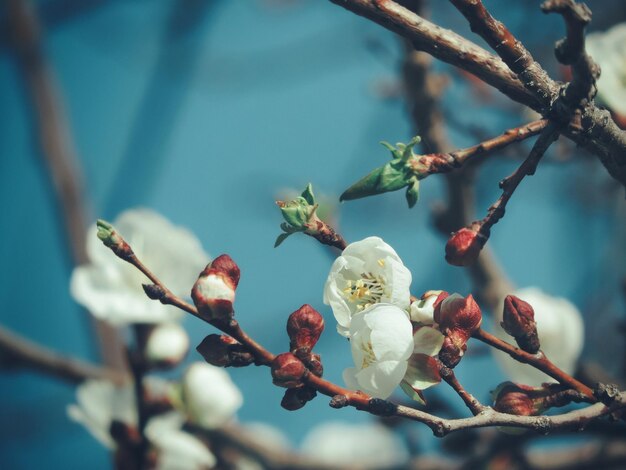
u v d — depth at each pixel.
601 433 0.59
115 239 0.52
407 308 0.52
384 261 0.52
